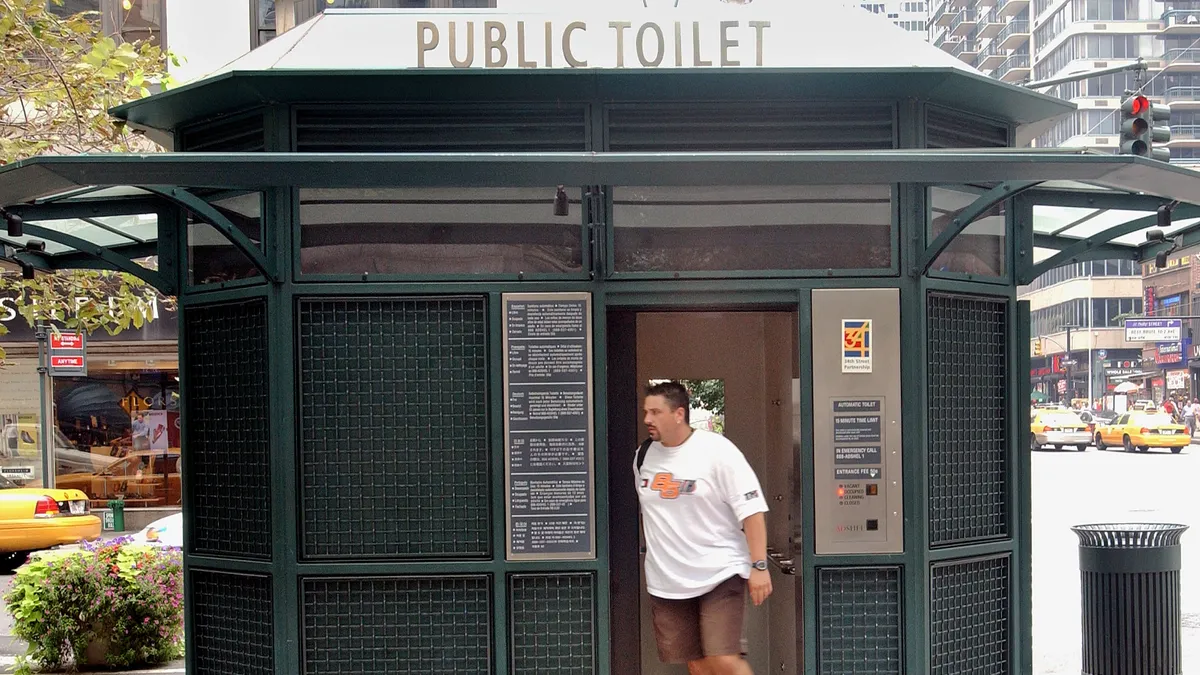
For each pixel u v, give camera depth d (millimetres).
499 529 4852
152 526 11047
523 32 4922
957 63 5035
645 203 4926
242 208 5008
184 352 5234
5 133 8672
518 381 4867
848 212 4961
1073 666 7719
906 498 4938
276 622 4816
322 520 4859
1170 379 60562
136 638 7684
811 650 4918
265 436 4891
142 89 8633
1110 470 27484
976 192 5270
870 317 4930
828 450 4934
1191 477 24594
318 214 4859
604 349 4891
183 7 13258
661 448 4688
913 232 4934
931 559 4977
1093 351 72688
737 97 4953
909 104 4992
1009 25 86312
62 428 17156
